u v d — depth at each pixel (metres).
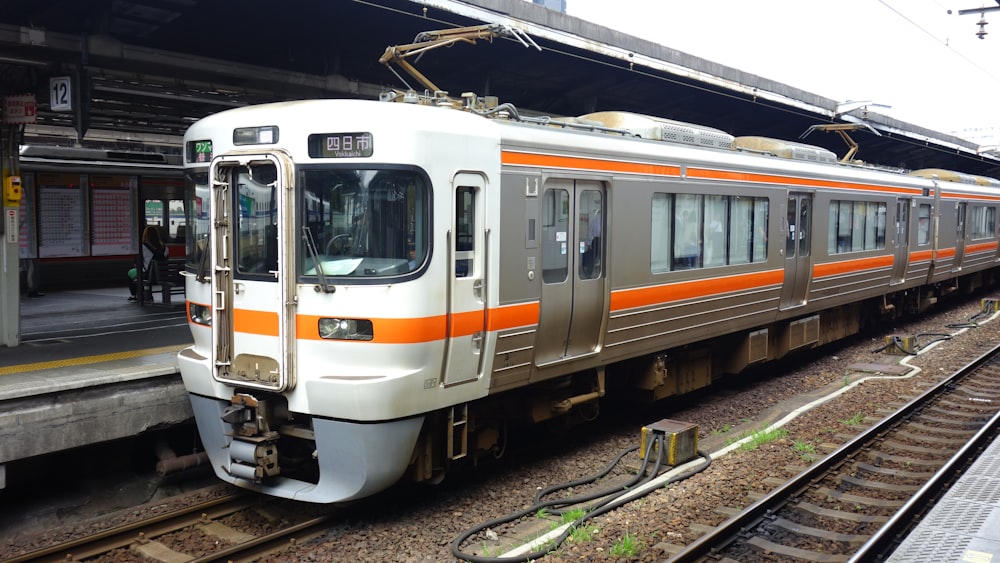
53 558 5.46
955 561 4.78
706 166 9.23
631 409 10.05
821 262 12.16
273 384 5.99
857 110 19.17
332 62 11.16
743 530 5.90
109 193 16.16
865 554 5.32
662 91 14.96
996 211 22.47
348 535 5.94
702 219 9.31
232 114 6.32
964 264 19.97
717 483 6.92
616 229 7.89
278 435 6.12
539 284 6.96
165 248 12.84
